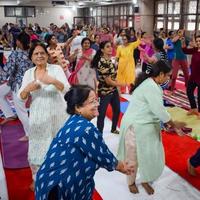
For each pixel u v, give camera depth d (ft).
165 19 51.90
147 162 9.79
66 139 6.00
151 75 9.62
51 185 5.95
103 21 74.13
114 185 11.10
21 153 13.55
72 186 6.02
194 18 43.91
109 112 18.97
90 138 5.94
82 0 66.64
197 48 18.45
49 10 88.74
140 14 56.34
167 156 13.21
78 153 5.98
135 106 9.79
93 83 14.83
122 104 20.58
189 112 18.63
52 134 9.48
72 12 90.07
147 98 9.39
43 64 9.48
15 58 13.14
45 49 9.53
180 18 47.14
